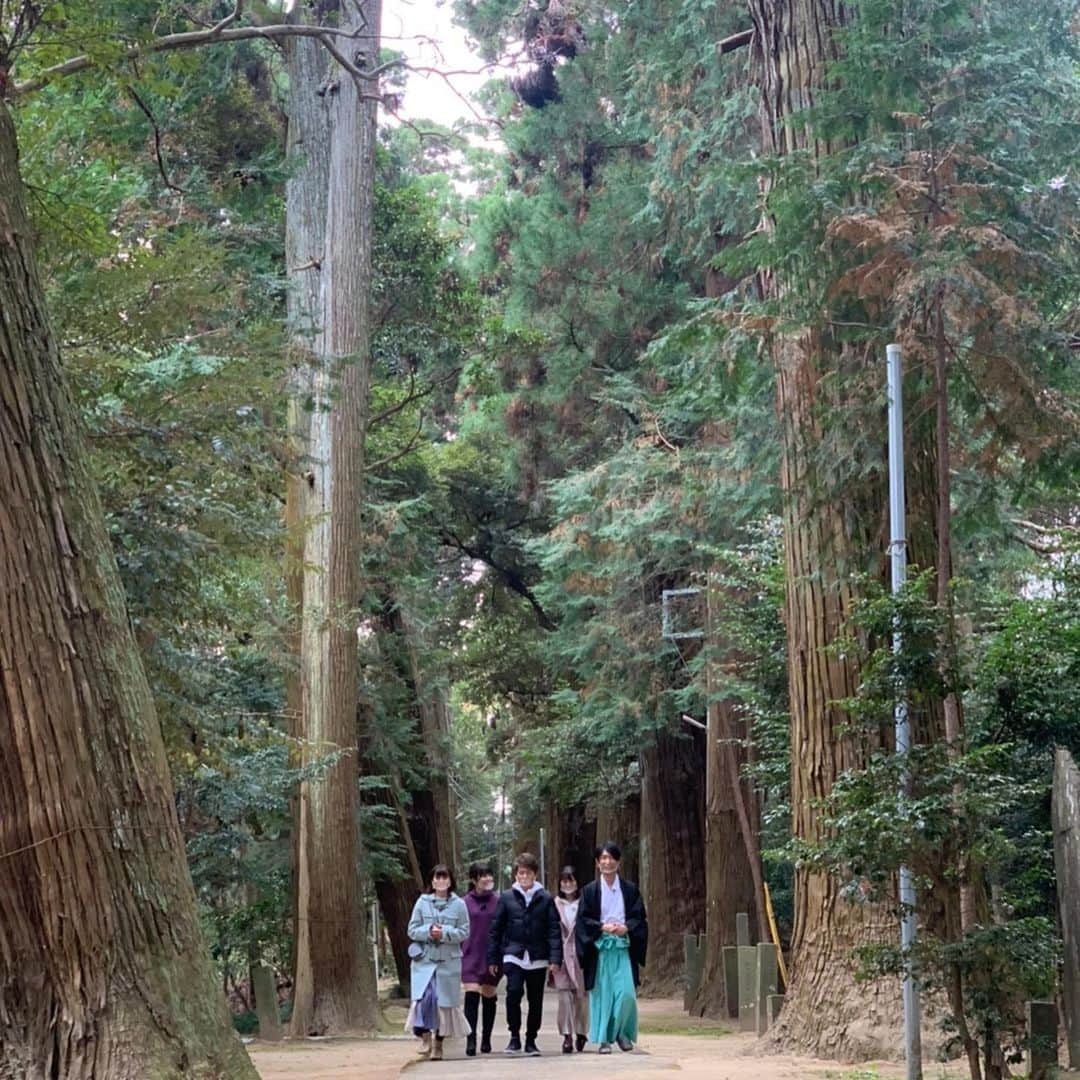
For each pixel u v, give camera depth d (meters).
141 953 6.50
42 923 6.35
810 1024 11.58
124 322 13.09
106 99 14.52
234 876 22.52
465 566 37.88
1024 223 10.88
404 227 28.42
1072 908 8.21
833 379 11.55
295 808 21.30
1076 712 10.62
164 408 13.02
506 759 42.00
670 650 24.00
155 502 12.78
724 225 21.95
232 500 13.73
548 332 29.03
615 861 12.20
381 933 50.66
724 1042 15.49
